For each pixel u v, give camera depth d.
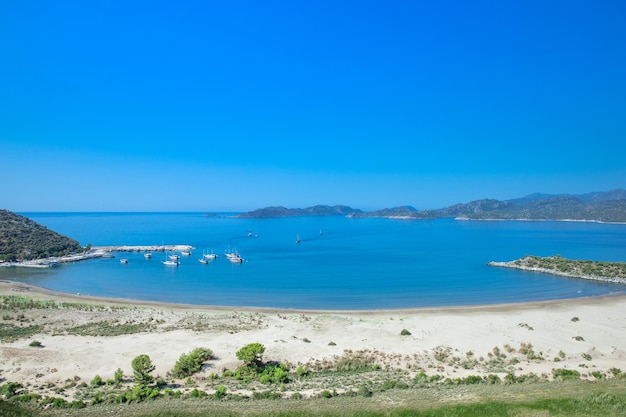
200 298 98.50
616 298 93.12
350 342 55.34
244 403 32.69
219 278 129.50
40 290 104.62
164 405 32.59
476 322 66.88
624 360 49.09
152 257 190.88
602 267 126.81
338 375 43.56
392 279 125.12
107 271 145.62
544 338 57.34
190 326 63.44
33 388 39.00
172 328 62.00
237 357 47.03
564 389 33.75
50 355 47.94
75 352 49.34
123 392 37.62
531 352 51.22
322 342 55.28
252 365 44.84
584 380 40.09
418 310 82.25
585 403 27.97
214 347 52.19
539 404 27.97
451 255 188.00
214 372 44.22
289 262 169.75
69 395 37.09
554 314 74.38
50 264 156.88
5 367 44.03
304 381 41.34
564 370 43.22
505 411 26.97
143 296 100.56
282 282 121.56
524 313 76.56
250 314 74.00
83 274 137.62
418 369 45.62
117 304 87.50
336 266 156.25
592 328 63.00
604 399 28.66
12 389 38.16
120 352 49.72
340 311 81.38
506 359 49.53
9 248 164.38
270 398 35.09
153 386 39.53
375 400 32.59
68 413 30.94
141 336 56.97
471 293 102.69
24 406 33.38
